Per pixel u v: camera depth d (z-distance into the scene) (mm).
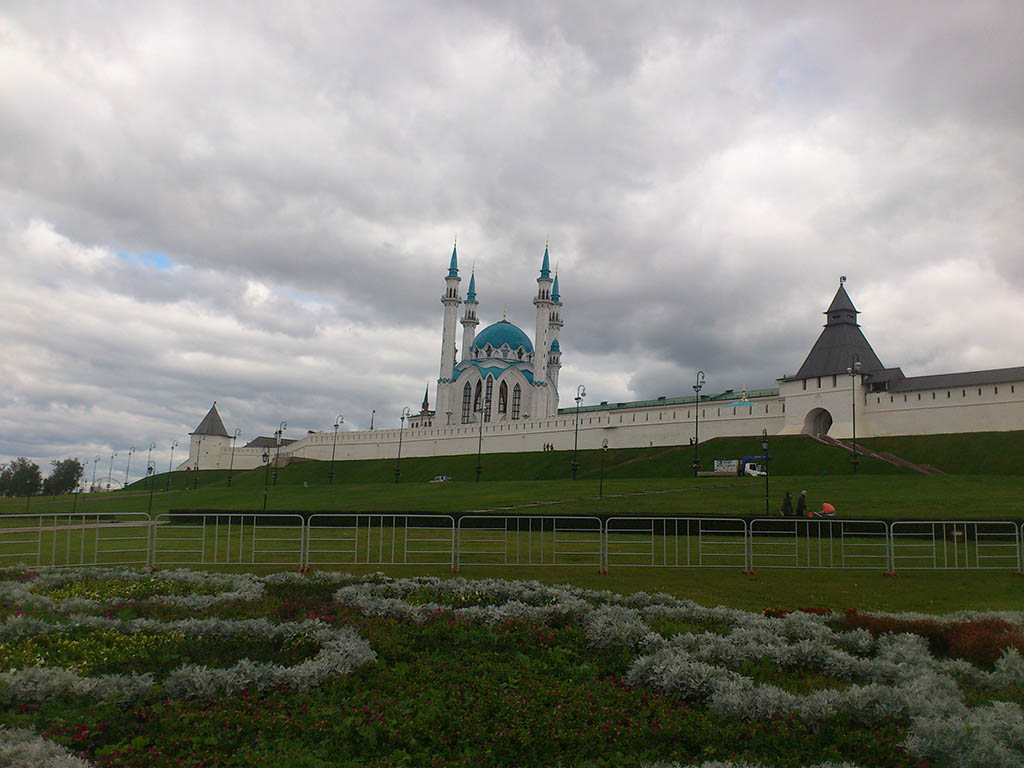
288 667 13305
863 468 73500
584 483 72812
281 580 22359
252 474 137375
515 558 29672
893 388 87375
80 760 9102
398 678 12844
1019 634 15125
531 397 155125
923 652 14492
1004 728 9922
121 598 19578
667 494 57844
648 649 14445
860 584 24734
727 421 98062
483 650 14828
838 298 97750
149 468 101500
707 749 10117
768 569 27312
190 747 10102
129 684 11766
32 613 17359
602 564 27016
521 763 9938
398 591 20266
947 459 75312
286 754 9898
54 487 150625
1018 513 40625
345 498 76125
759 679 13133
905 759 9758
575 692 12180
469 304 168250
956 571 27109
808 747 10227
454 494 71062
